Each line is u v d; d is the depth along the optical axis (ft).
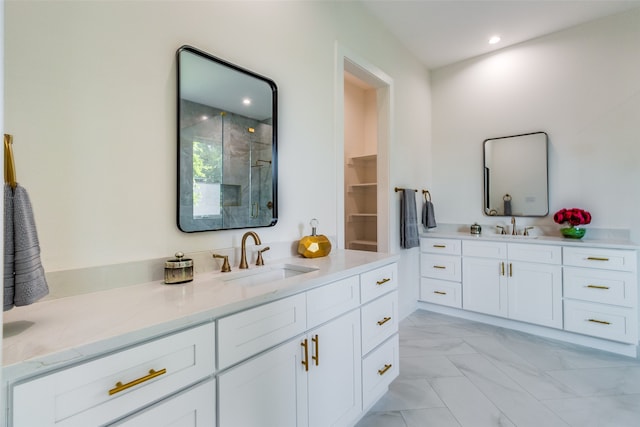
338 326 4.54
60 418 2.05
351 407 4.77
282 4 5.88
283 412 3.66
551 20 8.76
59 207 3.25
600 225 8.64
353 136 11.87
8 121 2.95
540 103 9.63
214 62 4.66
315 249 5.67
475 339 8.48
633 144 8.21
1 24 1.56
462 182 11.21
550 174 9.48
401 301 10.01
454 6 8.18
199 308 2.88
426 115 11.62
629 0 7.89
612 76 8.49
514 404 5.65
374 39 8.59
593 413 5.36
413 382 6.38
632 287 7.28
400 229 9.96
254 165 5.27
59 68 3.26
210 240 4.66
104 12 3.58
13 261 2.36
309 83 6.43
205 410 2.87
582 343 8.08
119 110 3.69
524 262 8.79
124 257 3.72
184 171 4.29
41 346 2.09
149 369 2.49
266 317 3.47
